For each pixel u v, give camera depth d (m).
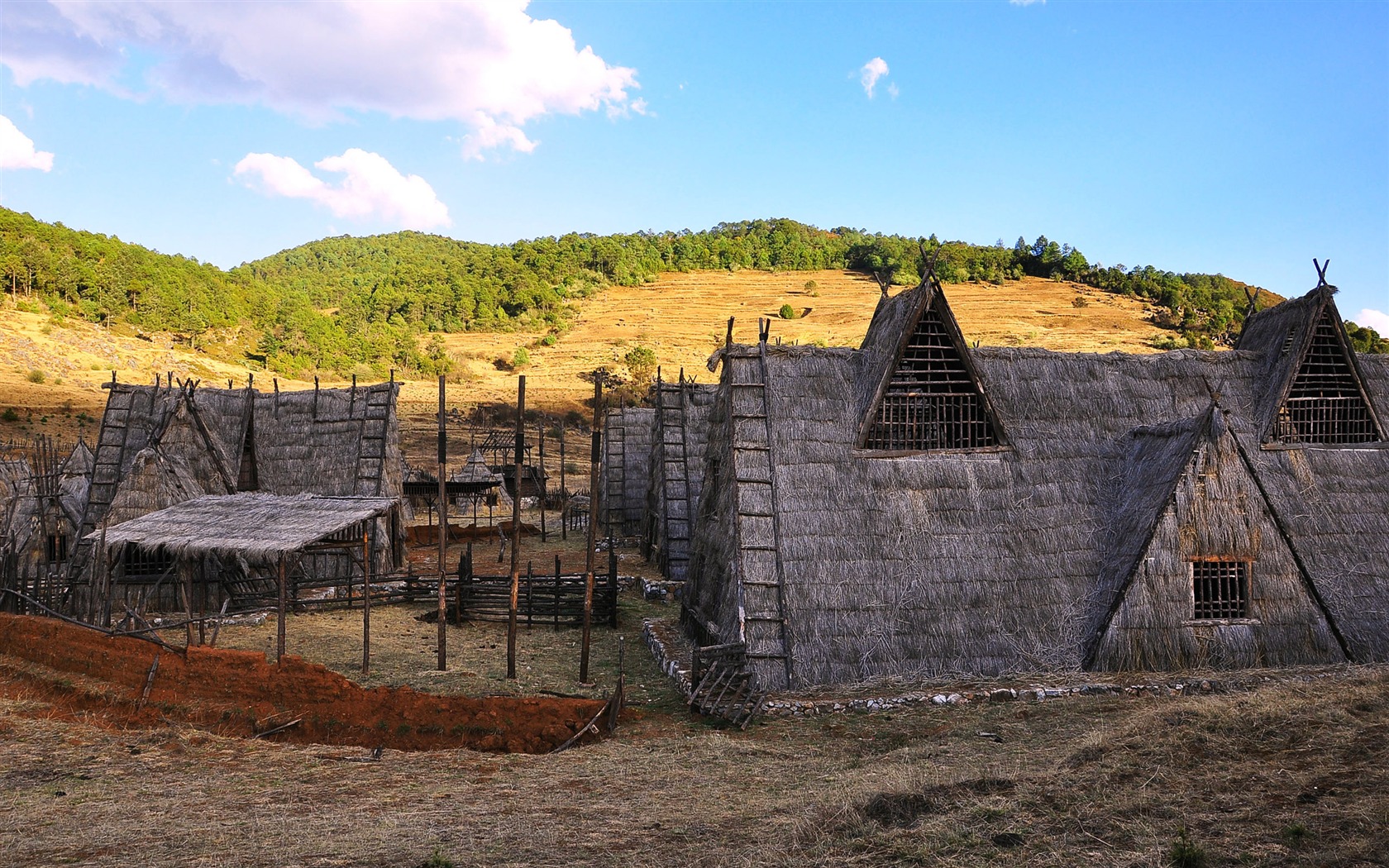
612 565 26.58
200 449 31.02
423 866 9.77
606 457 46.62
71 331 139.38
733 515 20.09
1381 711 12.08
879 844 9.55
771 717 16.78
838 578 19.20
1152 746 11.56
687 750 14.80
